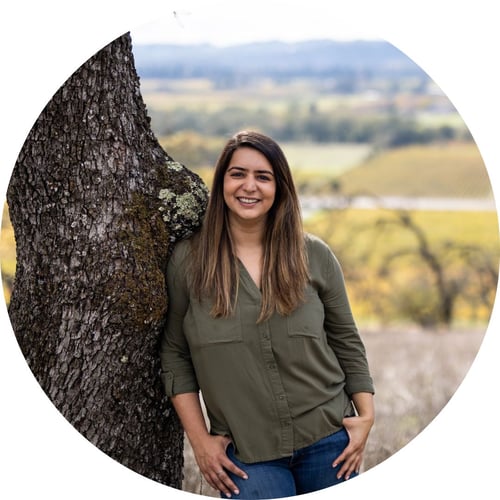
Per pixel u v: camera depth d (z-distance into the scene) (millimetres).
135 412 3570
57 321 3402
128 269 3342
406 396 6918
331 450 3428
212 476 3387
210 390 3371
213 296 3348
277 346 3338
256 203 3320
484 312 15695
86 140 3350
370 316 15914
